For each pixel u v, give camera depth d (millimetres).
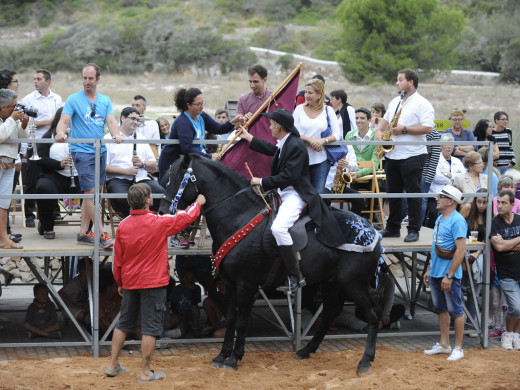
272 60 52031
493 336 8664
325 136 7719
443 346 7773
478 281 8859
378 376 6852
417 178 8211
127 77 48250
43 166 8281
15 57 51719
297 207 6797
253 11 68125
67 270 9562
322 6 69625
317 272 6945
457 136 12148
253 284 6891
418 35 47000
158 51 51562
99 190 7582
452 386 6590
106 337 7523
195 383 6449
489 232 8242
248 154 7555
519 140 19719
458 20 47562
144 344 6477
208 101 35750
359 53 47719
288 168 6715
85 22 59688
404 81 8188
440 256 7574
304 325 8648
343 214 7133
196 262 8117
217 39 52375
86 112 7590
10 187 7426
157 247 6469
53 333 7992
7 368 6812
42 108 9961
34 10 66438
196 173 6855
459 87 43062
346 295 7605
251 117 7539
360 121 9625
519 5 57875
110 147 8258
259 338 7832
